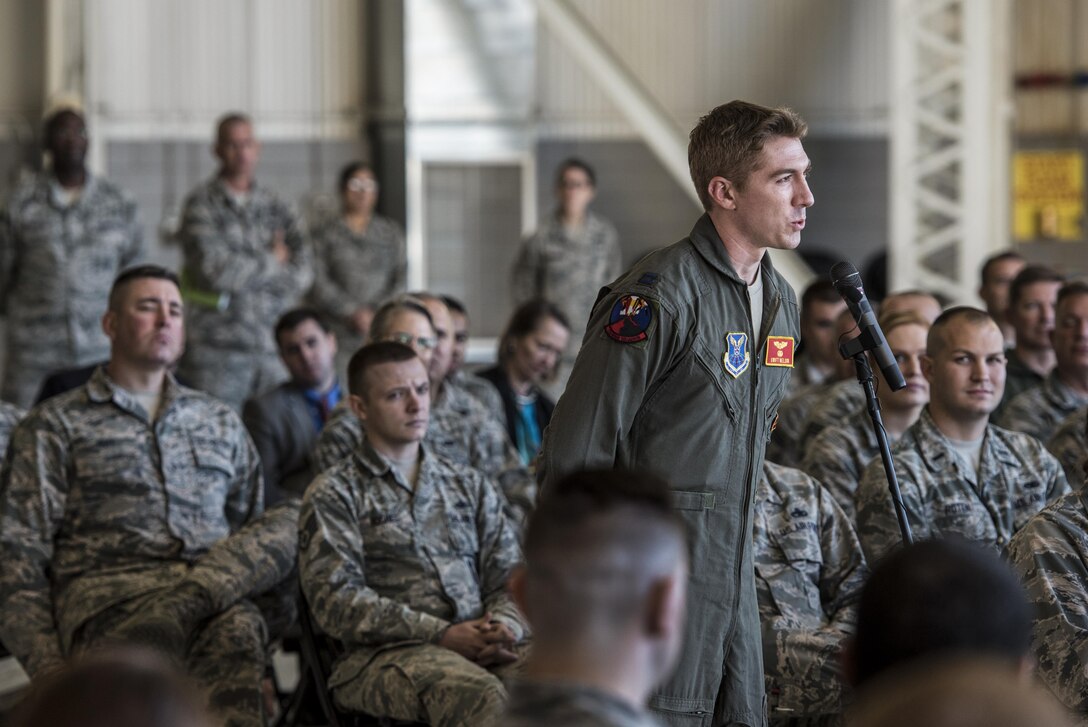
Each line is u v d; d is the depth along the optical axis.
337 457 8.77
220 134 14.09
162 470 7.89
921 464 7.52
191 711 2.33
